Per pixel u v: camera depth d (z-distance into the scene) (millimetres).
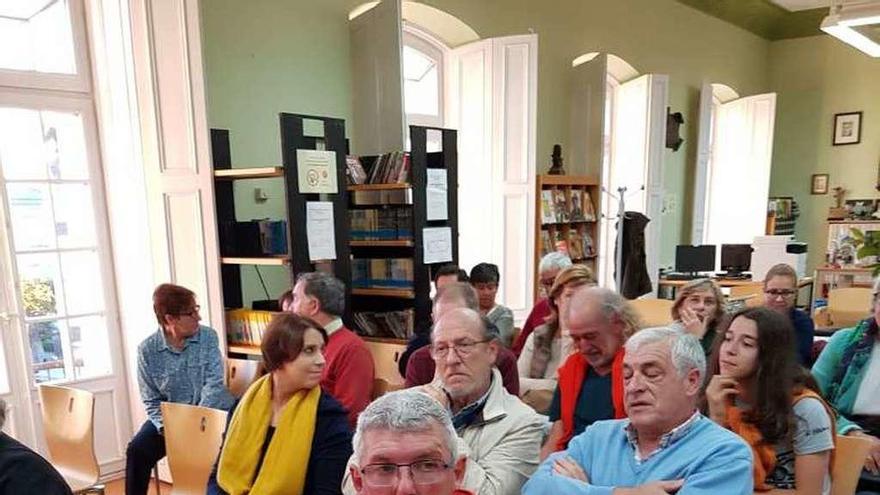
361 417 1131
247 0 3562
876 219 6273
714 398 1826
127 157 3420
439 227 3533
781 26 8914
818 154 8844
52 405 2678
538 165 5543
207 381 2781
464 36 4961
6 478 1425
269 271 3756
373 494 1057
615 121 6766
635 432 1510
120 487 3520
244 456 1811
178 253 3256
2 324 3264
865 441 1723
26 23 3307
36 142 3361
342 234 3143
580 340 1904
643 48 6672
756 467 1684
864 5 4914
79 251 3531
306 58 3879
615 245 5984
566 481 1452
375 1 4227
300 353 1796
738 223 8539
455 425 1688
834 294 4473
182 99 3117
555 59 5617
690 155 7770
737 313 1878
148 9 3127
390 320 3516
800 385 1746
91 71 3506
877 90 8281
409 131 3680
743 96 8641
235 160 3568
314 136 3484
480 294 3178
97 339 3631
